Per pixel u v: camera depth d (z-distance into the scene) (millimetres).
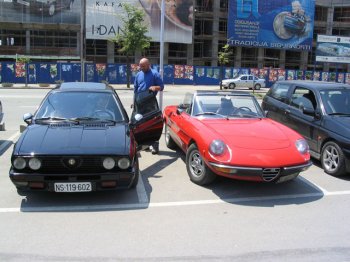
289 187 6371
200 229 4691
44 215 5027
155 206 5410
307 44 59219
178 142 7574
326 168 7281
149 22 50156
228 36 54688
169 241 4355
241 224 4867
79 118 6227
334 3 66062
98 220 4902
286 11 56875
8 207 5270
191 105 7426
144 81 8016
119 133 5785
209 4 58250
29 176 5094
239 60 59344
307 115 8055
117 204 5441
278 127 6629
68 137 5527
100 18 48344
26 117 6391
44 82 38750
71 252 4070
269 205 5547
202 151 6004
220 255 4051
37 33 49500
